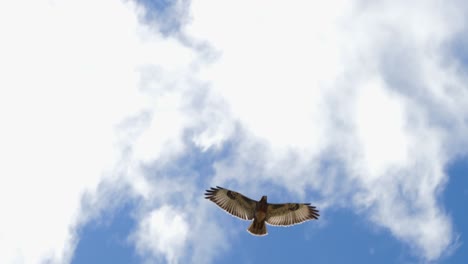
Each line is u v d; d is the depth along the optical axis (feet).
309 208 147.64
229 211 147.13
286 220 146.92
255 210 146.51
